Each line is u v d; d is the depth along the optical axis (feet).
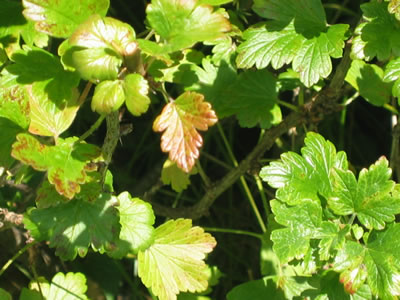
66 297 1.57
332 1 2.09
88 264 1.86
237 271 2.06
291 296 1.66
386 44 1.46
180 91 1.69
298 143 1.89
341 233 1.40
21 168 1.37
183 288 1.48
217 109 1.66
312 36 1.50
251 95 1.67
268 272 1.74
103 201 1.38
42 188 1.34
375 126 2.18
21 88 1.35
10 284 1.77
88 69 1.20
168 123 1.26
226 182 1.78
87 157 1.30
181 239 1.50
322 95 1.63
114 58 1.21
